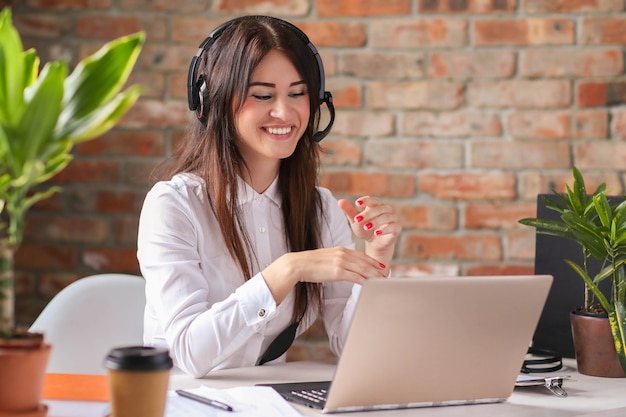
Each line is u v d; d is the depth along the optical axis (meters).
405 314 1.24
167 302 1.65
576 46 2.70
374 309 1.21
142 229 1.76
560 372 1.63
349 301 1.85
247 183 1.84
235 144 1.82
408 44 2.74
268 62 1.73
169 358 1.07
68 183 2.80
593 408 1.35
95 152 2.79
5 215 2.78
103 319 1.86
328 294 1.90
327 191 2.05
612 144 2.70
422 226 2.76
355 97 2.76
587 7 2.70
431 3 2.73
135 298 1.90
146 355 1.04
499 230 2.74
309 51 1.80
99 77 1.04
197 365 1.56
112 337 1.86
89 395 1.32
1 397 1.00
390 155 2.76
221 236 1.79
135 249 2.79
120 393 1.04
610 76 2.70
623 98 2.69
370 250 1.71
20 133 0.99
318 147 1.92
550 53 2.71
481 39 2.72
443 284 1.24
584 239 1.62
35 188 2.80
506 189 2.73
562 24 2.70
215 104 1.78
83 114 1.02
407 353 1.27
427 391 1.32
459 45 2.73
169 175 1.91
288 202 1.89
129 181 2.79
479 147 2.74
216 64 1.77
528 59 2.71
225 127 1.78
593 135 2.71
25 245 2.81
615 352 1.58
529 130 2.72
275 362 1.84
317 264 1.54
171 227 1.72
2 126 0.98
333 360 1.74
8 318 1.02
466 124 2.74
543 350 1.75
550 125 2.72
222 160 1.79
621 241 1.59
